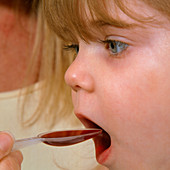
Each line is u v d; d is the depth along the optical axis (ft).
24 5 5.50
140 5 2.89
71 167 4.78
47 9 3.37
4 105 5.19
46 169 4.93
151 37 2.97
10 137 2.91
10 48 5.49
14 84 5.50
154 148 3.15
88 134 3.15
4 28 5.47
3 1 5.71
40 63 5.47
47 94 5.21
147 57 3.00
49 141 3.08
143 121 3.08
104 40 3.12
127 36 2.98
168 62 2.98
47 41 5.32
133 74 3.04
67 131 3.15
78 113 3.22
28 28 5.54
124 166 3.26
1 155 2.86
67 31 3.34
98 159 3.34
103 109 3.13
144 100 3.04
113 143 3.22
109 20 2.92
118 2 2.88
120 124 3.12
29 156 4.97
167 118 3.07
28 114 5.20
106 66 3.13
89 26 3.07
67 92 5.14
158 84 3.00
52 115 5.15
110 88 3.09
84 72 3.17
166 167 3.24
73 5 3.09
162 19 2.91
